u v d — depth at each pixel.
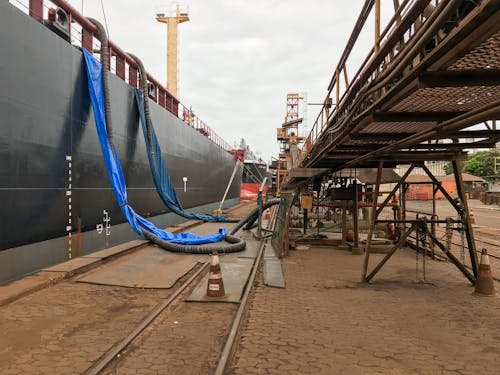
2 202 7.02
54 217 8.71
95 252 10.29
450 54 3.51
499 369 3.99
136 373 3.84
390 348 4.53
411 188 42.47
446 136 6.00
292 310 6.03
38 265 8.05
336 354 4.34
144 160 15.09
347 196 12.38
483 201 40.38
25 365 3.97
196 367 3.99
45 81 8.48
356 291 7.24
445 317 5.71
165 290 7.14
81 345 4.51
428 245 12.11
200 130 27.16
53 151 8.73
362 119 6.20
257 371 3.90
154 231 12.55
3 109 7.08
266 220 20.67
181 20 41.28
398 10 4.15
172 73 40.94
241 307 6.06
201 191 25.48
